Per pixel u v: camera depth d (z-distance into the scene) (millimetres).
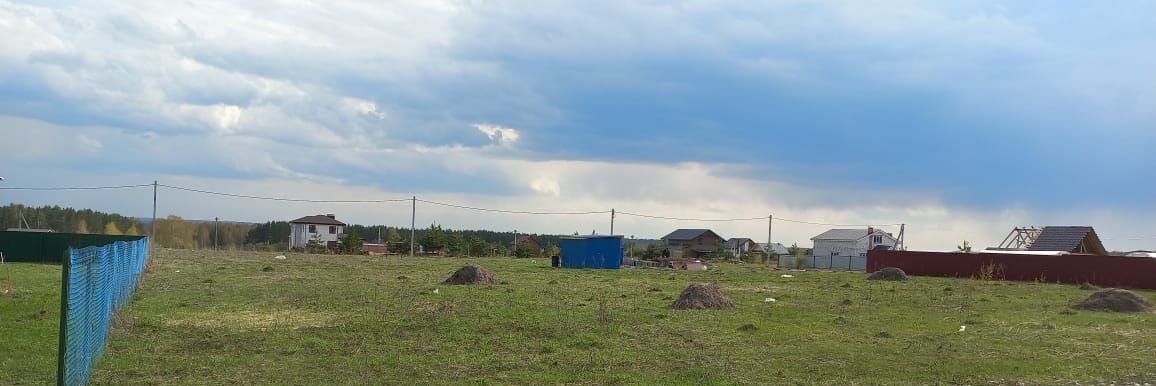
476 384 9414
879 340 13297
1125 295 19391
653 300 19766
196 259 38031
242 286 22000
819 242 85500
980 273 37031
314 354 11141
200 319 14445
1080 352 12250
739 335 13586
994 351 12234
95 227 80625
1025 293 25766
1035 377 10273
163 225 84125
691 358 11312
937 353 11945
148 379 9242
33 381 9023
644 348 12109
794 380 9914
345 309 16328
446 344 12125
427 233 66312
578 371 10266
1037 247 49156
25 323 12812
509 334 13172
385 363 10570
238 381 9320
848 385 9680
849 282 30734
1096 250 49469
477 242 66875
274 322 14227
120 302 14164
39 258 35969
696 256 84000
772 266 57375
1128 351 12406
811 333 14000
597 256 42625
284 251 62844
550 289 22969
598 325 14406
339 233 87500
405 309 16406
